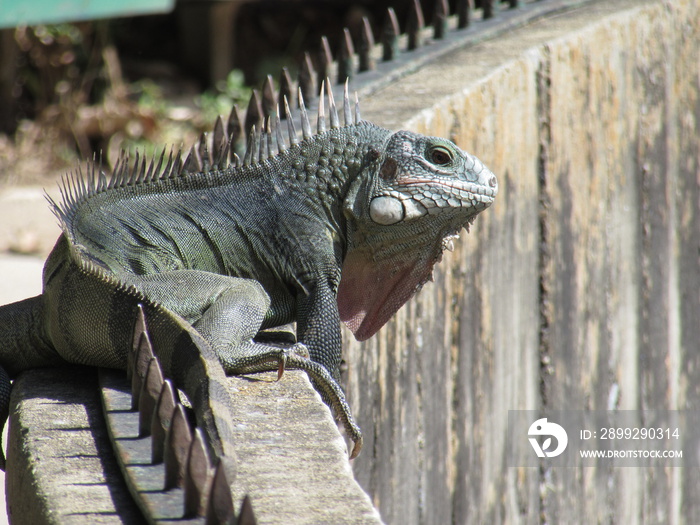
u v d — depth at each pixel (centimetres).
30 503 857
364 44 2169
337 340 1230
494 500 2270
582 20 2600
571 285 2558
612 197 2738
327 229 1273
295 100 1956
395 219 1261
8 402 1139
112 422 942
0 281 2788
